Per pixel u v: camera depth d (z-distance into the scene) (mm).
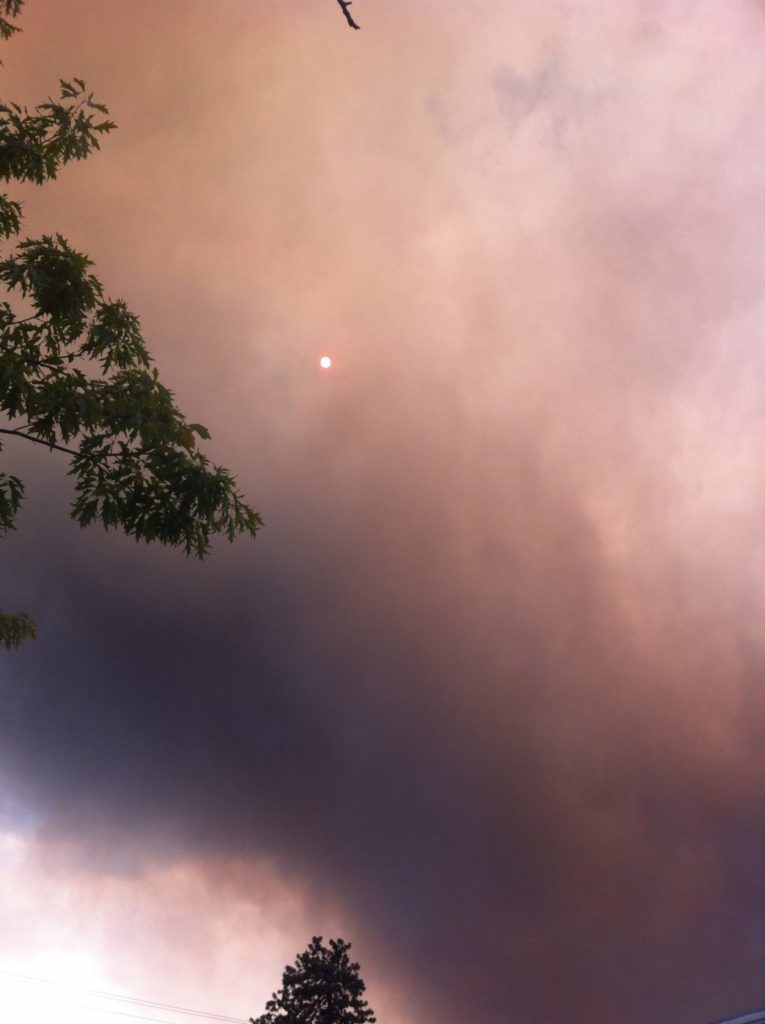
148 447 9102
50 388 8984
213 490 9188
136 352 9742
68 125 9086
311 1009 45875
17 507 9352
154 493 9180
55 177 9305
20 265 9039
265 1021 45812
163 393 9562
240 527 9477
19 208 9391
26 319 9352
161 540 9328
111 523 9148
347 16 7145
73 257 9234
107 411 9031
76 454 9117
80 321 9445
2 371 8555
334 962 47500
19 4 9211
